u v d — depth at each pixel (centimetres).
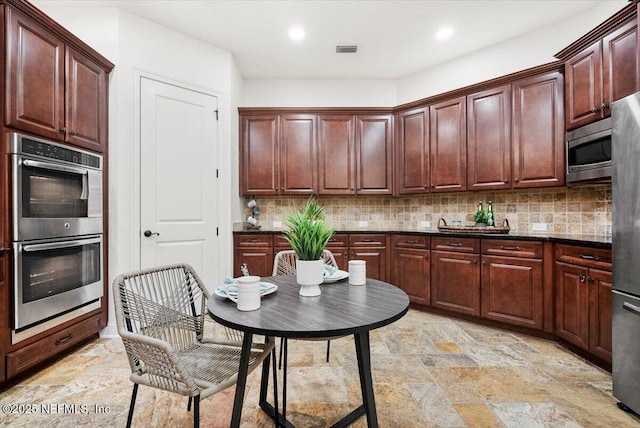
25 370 189
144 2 258
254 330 99
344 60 358
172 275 155
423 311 325
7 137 180
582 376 194
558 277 238
